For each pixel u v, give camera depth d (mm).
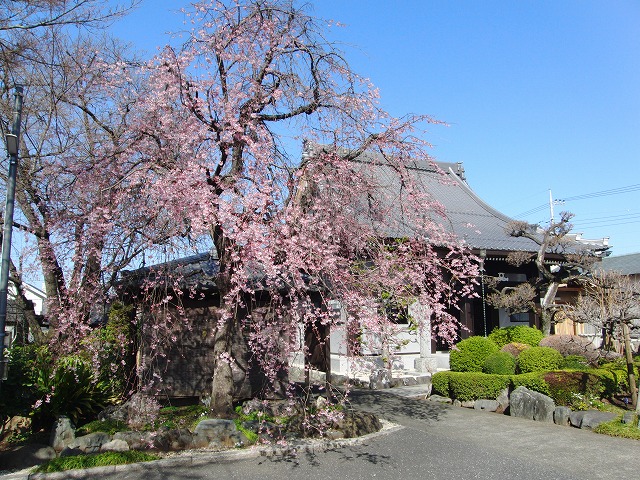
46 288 8648
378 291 6711
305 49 6914
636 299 8719
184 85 6320
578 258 13430
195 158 6203
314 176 6434
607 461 6082
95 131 9664
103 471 5555
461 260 7570
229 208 5664
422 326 7918
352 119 6926
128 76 7297
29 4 7816
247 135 6324
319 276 6207
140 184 6352
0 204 8406
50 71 9188
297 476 5539
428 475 5609
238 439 6453
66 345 6398
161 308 7762
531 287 12508
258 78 6848
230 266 6371
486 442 6965
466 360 10289
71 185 6957
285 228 5703
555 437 7207
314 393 9609
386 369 11711
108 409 7172
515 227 13234
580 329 17906
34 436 6727
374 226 7309
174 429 6395
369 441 6988
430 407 9492
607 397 8914
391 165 7254
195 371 8352
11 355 6945
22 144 8852
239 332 8672
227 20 6719
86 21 8141
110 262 6527
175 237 6551
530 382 8812
